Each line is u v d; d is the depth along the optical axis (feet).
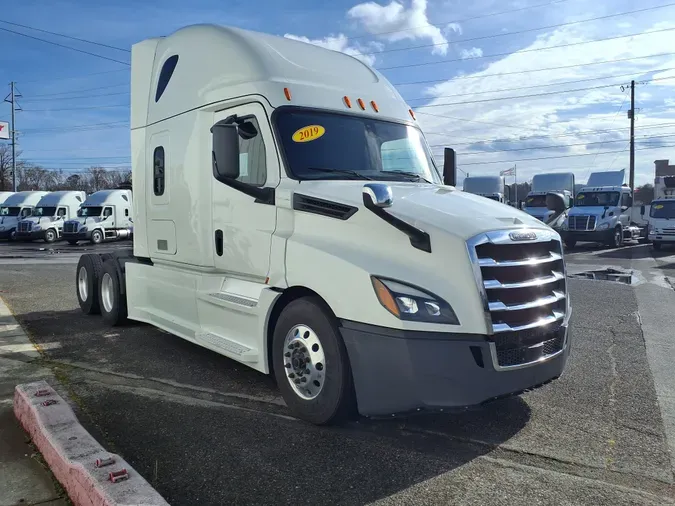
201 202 18.58
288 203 15.25
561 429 14.32
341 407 13.64
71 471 10.55
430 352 12.20
